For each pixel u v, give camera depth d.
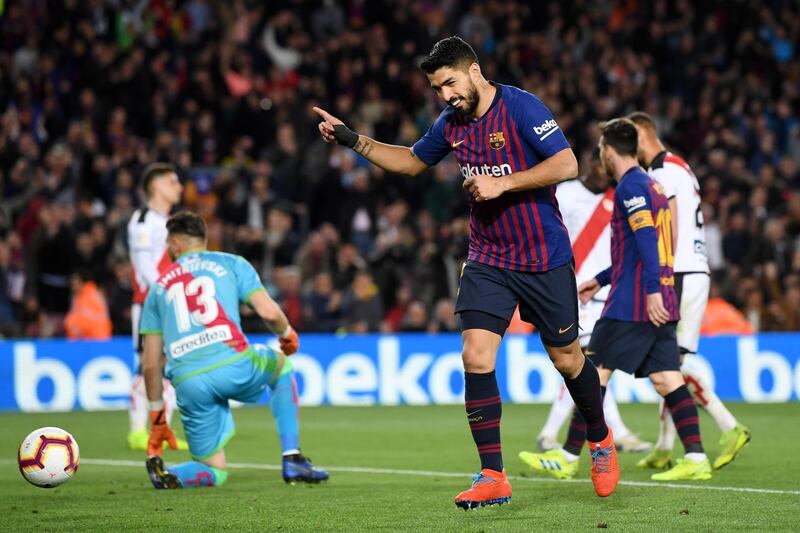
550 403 47.91
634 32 76.25
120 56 65.75
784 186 65.88
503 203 18.78
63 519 19.17
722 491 21.83
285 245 56.56
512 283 19.05
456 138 19.23
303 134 63.69
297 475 23.72
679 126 71.38
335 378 47.91
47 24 66.12
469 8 77.12
